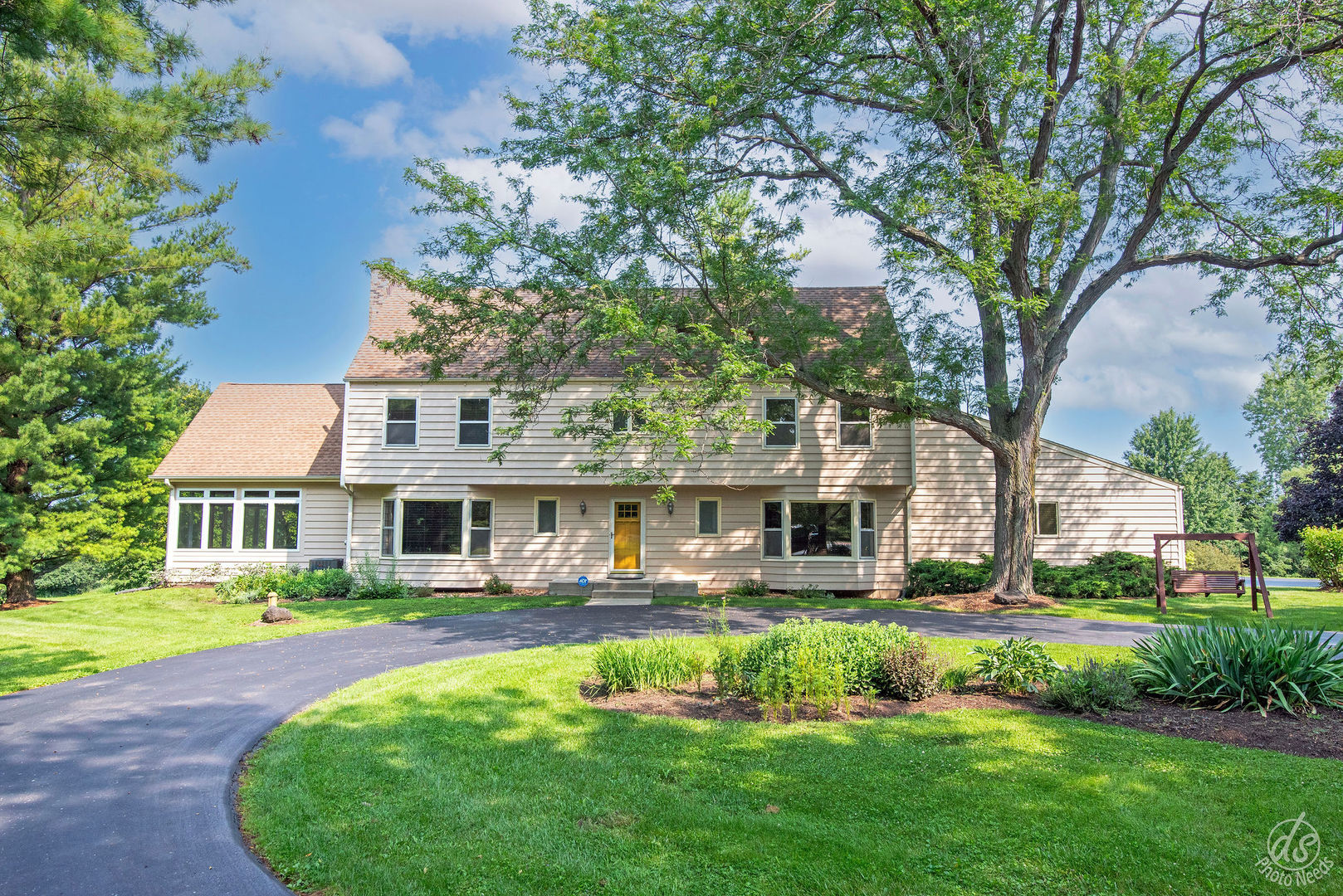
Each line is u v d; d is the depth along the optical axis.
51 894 4.21
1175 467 51.88
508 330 13.66
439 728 6.99
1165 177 15.23
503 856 4.47
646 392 19.44
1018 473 16.39
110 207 18.02
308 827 4.98
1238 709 7.24
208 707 8.17
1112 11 15.35
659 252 13.20
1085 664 8.58
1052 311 16.33
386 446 20.11
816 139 14.88
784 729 6.73
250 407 23.89
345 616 15.09
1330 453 26.22
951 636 11.66
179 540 21.30
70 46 7.12
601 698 8.05
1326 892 3.90
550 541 20.38
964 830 4.66
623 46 13.11
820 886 4.05
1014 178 12.60
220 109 8.74
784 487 19.95
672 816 4.96
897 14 13.02
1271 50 13.59
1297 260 15.63
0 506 18.14
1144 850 4.36
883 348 15.88
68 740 7.09
